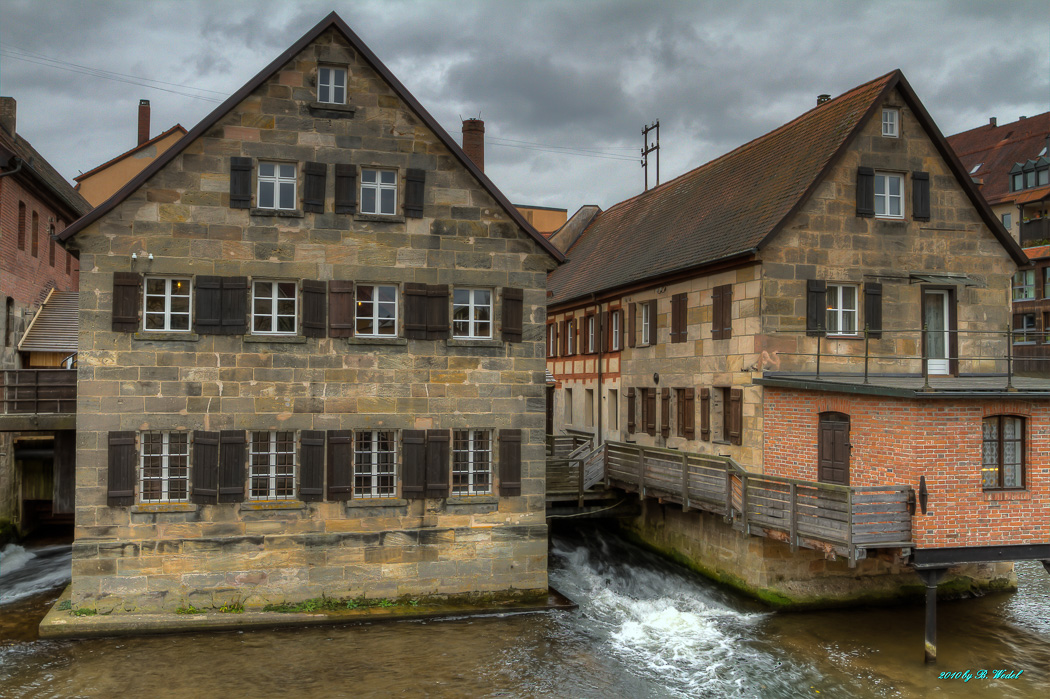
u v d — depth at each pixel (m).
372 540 16.72
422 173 17.14
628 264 26.69
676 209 26.77
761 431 18.12
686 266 20.83
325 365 16.56
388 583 16.81
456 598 17.22
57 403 18.03
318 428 16.50
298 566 16.33
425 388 17.09
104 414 15.61
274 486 16.47
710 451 20.27
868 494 14.19
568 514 22.61
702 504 18.47
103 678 13.48
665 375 22.86
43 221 26.20
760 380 17.97
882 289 18.86
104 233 15.65
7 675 13.56
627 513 23.33
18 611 17.14
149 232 15.83
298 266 16.50
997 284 19.83
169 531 15.81
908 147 19.14
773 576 17.83
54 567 21.00
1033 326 36.78
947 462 14.64
